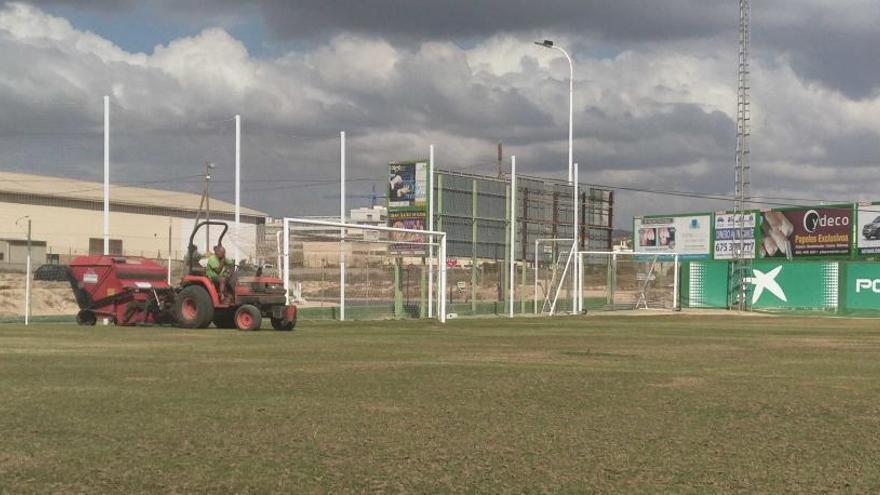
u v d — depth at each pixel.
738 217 69.94
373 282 51.00
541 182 50.09
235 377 14.05
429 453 8.48
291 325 27.70
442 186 43.19
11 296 48.97
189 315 26.42
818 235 66.19
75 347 19.52
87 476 7.40
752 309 54.47
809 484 7.52
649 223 76.88
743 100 55.69
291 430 9.50
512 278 43.56
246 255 44.47
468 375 14.99
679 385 14.08
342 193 40.78
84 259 28.50
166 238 89.62
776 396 12.88
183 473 7.54
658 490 7.25
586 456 8.47
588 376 15.16
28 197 80.56
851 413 11.30
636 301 56.03
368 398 11.97
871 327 35.03
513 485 7.34
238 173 38.53
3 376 13.83
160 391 12.29
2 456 8.08
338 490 7.09
